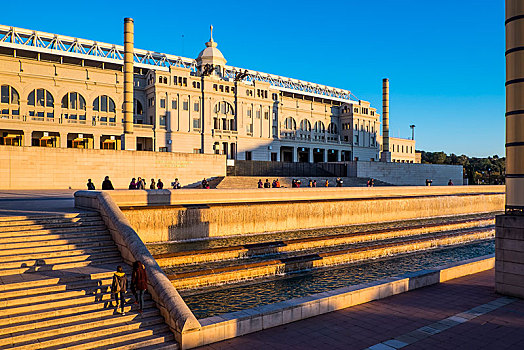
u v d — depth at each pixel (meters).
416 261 26.78
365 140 115.94
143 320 12.34
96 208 19.66
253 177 55.00
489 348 11.09
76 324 11.55
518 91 16.25
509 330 12.42
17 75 65.38
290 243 26.50
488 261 21.70
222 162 55.62
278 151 95.81
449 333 12.18
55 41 74.88
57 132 67.00
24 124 62.81
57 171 41.88
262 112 92.06
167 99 76.62
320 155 110.31
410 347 11.16
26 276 13.63
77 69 71.69
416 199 44.47
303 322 13.33
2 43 65.06
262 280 21.38
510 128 16.61
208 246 26.19
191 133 79.19
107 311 12.39
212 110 82.81
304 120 106.56
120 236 16.48
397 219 42.47
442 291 17.02
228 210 29.83
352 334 12.18
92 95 73.31
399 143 130.88
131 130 55.84
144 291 13.16
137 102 79.44
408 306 14.92
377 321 13.31
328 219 36.25
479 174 140.50
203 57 93.25
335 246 28.59
